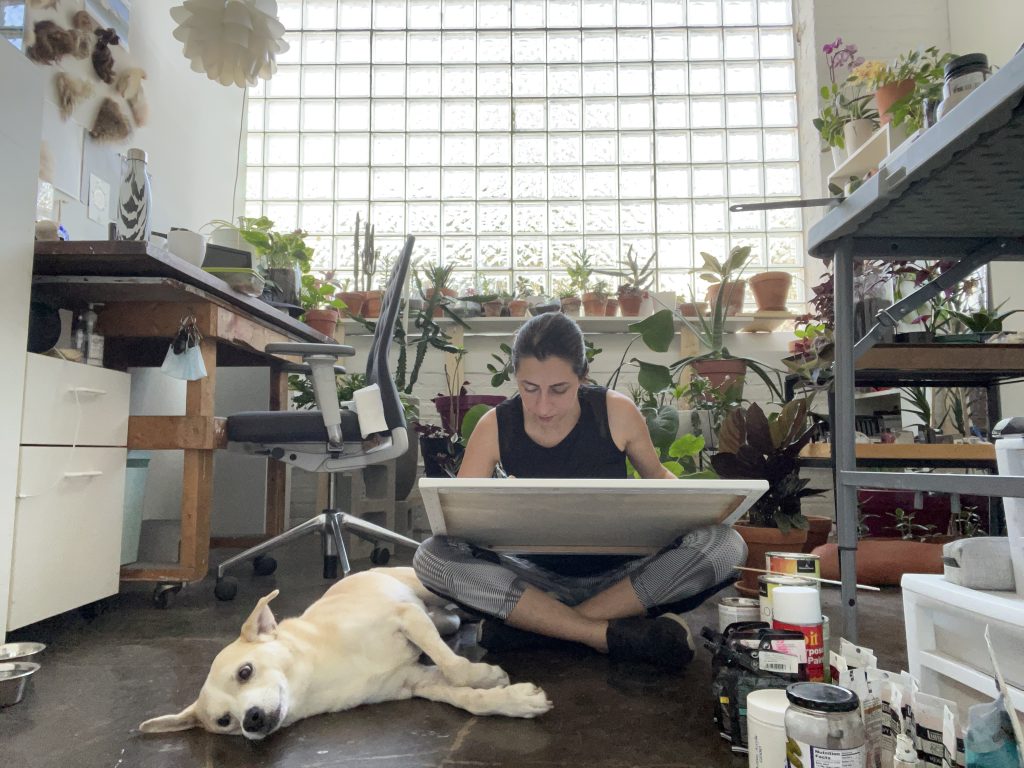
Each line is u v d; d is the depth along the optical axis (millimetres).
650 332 2891
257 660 1040
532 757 948
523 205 4094
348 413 2174
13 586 1468
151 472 2857
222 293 2021
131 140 2832
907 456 2221
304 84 4133
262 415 2131
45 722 1104
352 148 4121
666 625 1328
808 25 3912
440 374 3760
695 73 4117
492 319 3717
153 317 2029
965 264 1268
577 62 4125
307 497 3611
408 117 4129
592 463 1544
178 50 3191
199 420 1977
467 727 1059
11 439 1457
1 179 1427
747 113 4098
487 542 1491
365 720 1092
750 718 839
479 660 1413
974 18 3555
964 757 748
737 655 969
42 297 1937
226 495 3131
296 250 3297
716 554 1334
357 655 1157
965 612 929
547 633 1362
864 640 1559
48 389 1585
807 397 2355
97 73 2631
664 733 1027
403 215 4094
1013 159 911
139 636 1630
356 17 4164
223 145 3619
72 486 1668
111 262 1724
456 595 1369
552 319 1427
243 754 972
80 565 1695
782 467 2096
